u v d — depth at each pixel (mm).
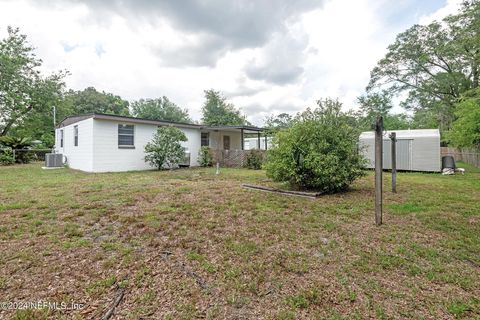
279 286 2121
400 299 1953
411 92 18688
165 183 7379
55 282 2119
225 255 2676
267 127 8047
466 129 9477
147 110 34750
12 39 16859
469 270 2385
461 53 14070
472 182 7742
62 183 7117
